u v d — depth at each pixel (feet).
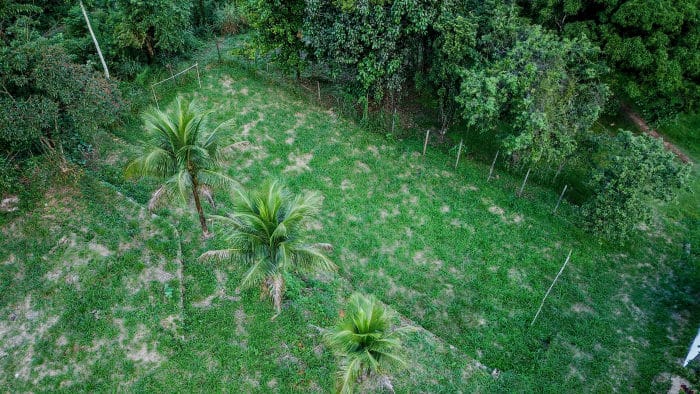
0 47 56.29
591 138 70.85
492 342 57.16
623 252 68.33
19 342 49.65
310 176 74.38
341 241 66.33
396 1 67.92
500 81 68.74
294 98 88.38
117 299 53.72
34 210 61.21
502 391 52.01
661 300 62.59
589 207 66.39
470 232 69.10
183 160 51.03
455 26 69.67
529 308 60.59
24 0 72.84
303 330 53.83
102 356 49.32
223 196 69.15
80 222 60.64
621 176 61.11
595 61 74.02
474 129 86.07
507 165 78.28
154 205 54.49
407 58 79.77
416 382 51.39
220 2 109.81
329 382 49.57
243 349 51.57
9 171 60.03
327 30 73.61
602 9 75.92
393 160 78.89
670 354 56.59
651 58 71.87
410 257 65.41
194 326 53.01
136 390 47.21
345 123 84.43
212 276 58.18
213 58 94.84
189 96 85.61
